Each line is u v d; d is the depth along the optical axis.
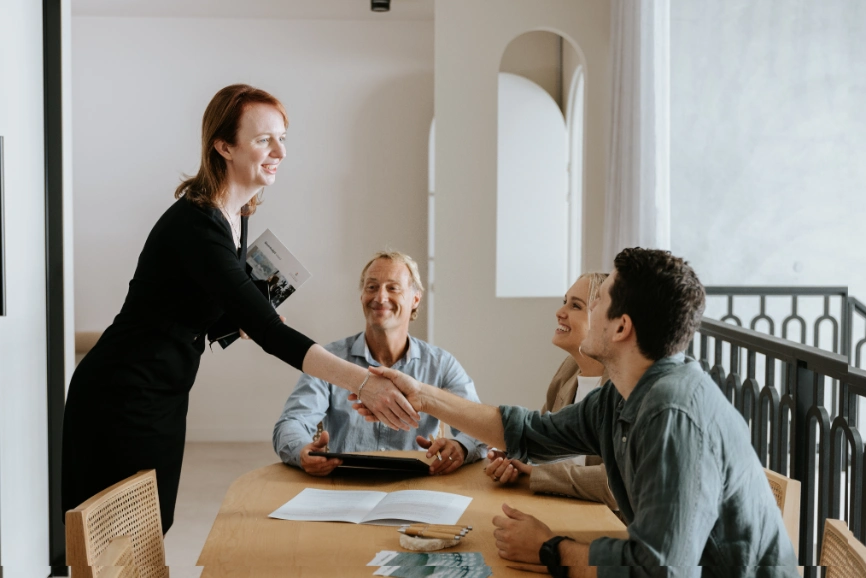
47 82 3.54
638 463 1.44
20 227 3.25
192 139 5.88
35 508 3.40
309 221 5.98
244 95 2.11
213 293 2.05
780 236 4.23
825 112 4.21
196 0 5.41
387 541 1.71
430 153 5.99
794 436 2.67
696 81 4.20
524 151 5.73
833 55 4.20
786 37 4.20
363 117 5.96
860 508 2.34
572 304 2.29
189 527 4.20
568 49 5.77
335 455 2.21
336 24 5.91
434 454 2.27
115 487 1.75
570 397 2.38
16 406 3.19
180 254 2.05
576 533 1.77
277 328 2.06
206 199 2.08
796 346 2.66
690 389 1.42
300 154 5.95
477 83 4.82
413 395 1.97
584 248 4.88
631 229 4.04
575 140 5.80
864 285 4.23
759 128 4.21
